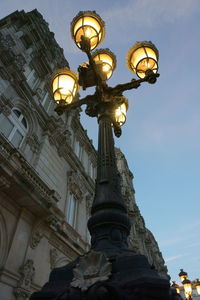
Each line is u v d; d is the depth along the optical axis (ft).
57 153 50.14
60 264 36.96
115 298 5.89
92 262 7.36
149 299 5.77
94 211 10.31
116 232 9.14
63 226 41.83
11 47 45.60
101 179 11.47
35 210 32.65
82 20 16.30
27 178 31.12
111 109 15.70
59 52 71.05
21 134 41.32
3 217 28.63
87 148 73.46
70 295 6.47
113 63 20.18
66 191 49.03
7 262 26.45
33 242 31.71
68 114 64.85
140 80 15.78
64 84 17.62
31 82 51.34
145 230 111.65
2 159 27.58
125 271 6.97
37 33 57.98
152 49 16.72
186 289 48.16
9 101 38.75
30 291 27.86
